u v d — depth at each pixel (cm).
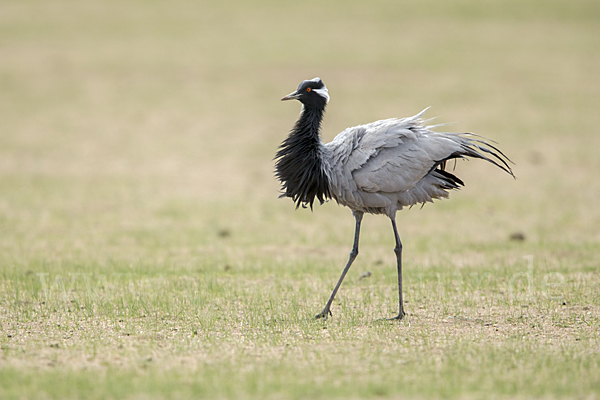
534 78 3684
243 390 630
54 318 902
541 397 624
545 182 2127
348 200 958
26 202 1900
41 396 622
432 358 730
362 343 790
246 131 2872
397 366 705
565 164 2336
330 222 1764
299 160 973
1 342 793
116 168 2350
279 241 1538
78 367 704
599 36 4672
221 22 5106
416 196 962
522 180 2162
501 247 1423
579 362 709
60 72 3750
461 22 5131
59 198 1956
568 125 2862
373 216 1838
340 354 747
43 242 1486
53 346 775
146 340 803
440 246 1457
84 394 625
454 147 939
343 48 4397
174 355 745
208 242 1519
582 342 789
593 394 630
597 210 1783
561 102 3238
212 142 2714
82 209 1842
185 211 1856
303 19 5228
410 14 5372
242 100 3334
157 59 4088
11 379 657
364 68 3922
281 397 615
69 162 2406
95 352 748
